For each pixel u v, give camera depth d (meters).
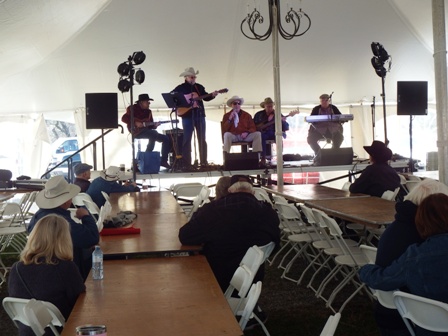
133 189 8.02
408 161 9.61
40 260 2.74
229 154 8.90
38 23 8.27
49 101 11.81
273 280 5.63
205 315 2.25
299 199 5.82
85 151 12.27
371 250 3.40
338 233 4.27
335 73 11.91
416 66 11.66
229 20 10.23
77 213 3.77
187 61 11.16
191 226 3.62
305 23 10.48
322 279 5.57
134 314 2.30
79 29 9.68
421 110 9.36
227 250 3.60
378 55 8.89
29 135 12.29
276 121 7.85
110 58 10.70
